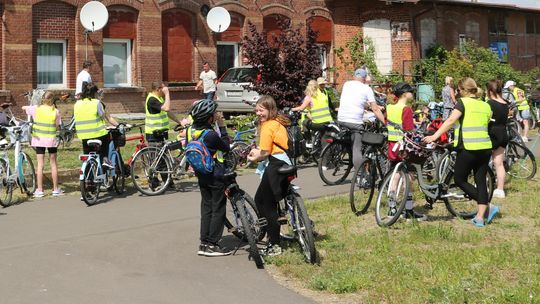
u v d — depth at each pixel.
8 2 19.70
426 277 6.73
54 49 20.95
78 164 13.78
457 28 31.00
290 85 16.77
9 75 19.80
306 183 12.72
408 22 28.23
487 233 8.61
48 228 9.14
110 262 7.46
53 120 11.74
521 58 35.19
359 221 9.37
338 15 28.08
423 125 14.40
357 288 6.50
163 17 23.31
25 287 6.54
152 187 11.73
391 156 9.23
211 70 22.77
